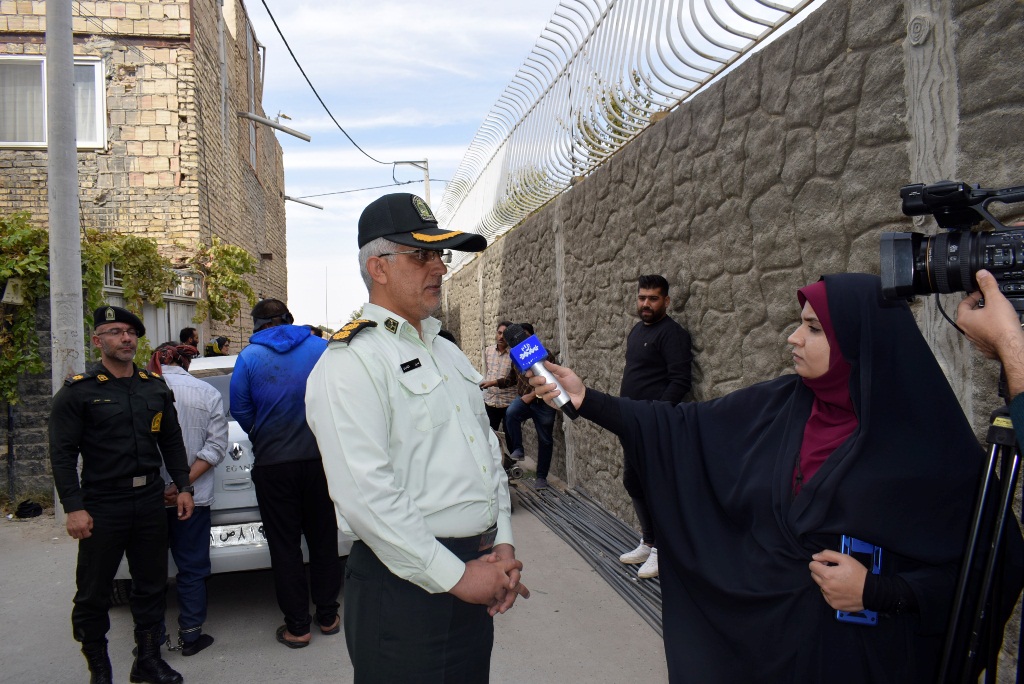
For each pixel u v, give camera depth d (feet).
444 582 5.78
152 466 10.92
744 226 12.06
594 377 19.70
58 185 20.17
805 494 5.64
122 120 35.37
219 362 17.40
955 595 4.83
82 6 34.91
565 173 21.42
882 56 8.86
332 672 11.59
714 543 6.22
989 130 7.48
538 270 25.05
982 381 7.78
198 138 36.11
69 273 20.36
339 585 13.23
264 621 13.89
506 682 10.84
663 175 14.99
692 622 6.33
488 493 6.57
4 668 11.94
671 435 6.59
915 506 5.35
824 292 5.71
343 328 6.33
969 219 4.82
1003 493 4.62
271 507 12.23
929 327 8.46
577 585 14.64
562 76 20.54
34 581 16.12
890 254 4.80
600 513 18.93
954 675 4.84
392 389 6.07
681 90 14.32
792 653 5.55
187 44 35.55
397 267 6.46
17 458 22.47
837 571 5.18
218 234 40.91
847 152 9.52
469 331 40.22
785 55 10.77
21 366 22.15
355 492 5.75
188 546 12.37
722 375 13.00
